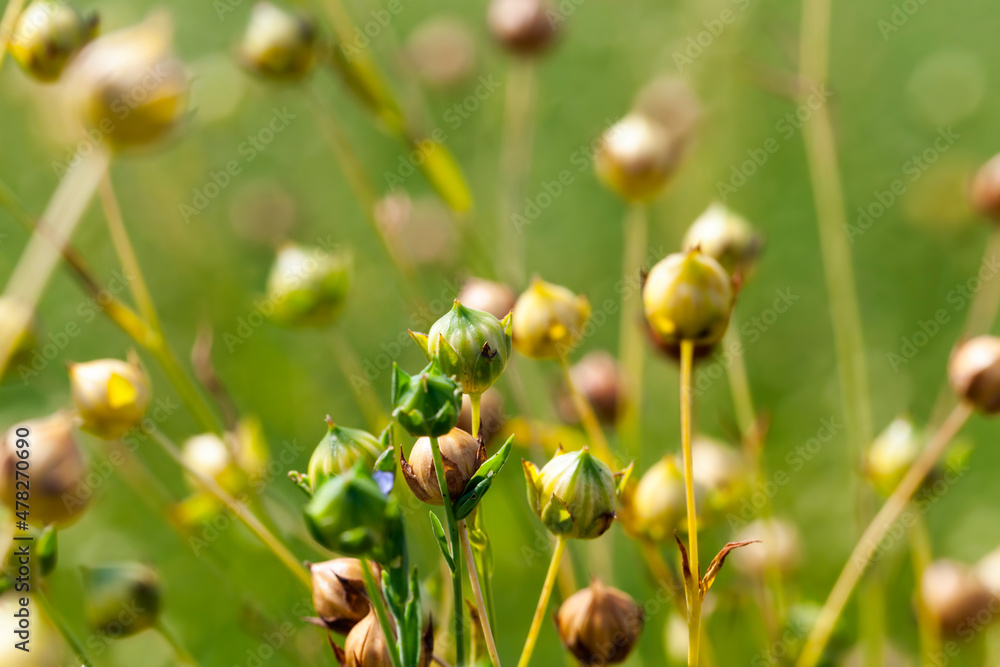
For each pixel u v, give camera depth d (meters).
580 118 0.60
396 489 0.32
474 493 0.31
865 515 0.37
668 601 0.36
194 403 0.35
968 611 0.36
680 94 0.54
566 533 0.32
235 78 0.55
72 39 0.34
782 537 0.37
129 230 0.51
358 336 0.50
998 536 0.43
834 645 0.36
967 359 0.34
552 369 0.41
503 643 0.40
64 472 0.32
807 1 0.40
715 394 0.48
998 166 0.40
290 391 0.46
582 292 0.54
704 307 0.32
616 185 0.38
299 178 0.57
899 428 0.36
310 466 0.31
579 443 0.37
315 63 0.39
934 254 0.57
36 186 0.47
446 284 0.41
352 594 0.31
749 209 0.55
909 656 0.39
